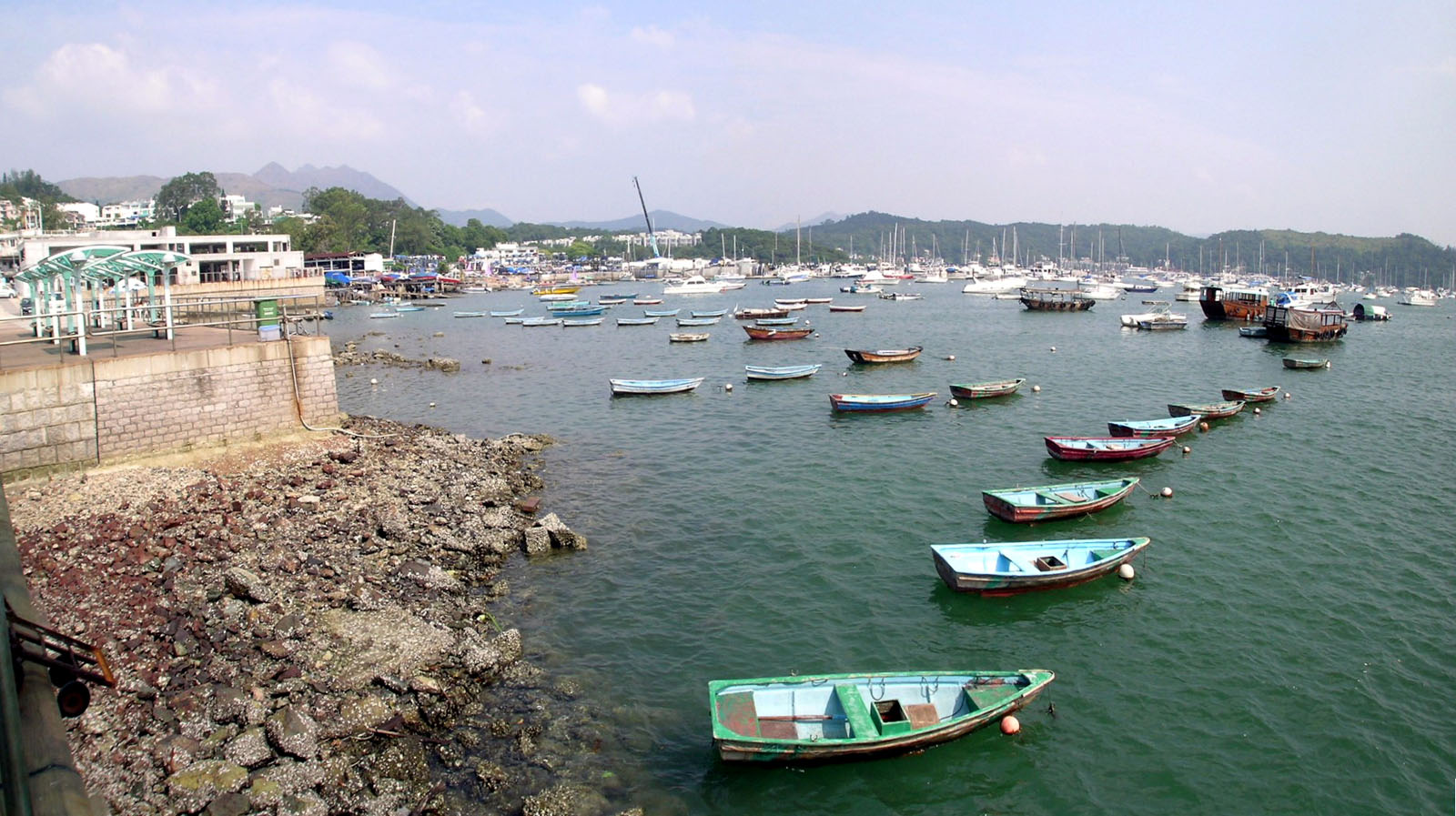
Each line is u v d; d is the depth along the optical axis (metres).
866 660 25.84
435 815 18.91
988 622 28.12
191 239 131.50
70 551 27.33
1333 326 94.44
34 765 7.53
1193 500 39.50
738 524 36.84
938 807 19.98
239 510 32.19
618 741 21.84
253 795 18.16
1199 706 23.70
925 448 48.62
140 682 21.14
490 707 23.06
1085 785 20.70
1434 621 28.11
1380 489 41.16
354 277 183.50
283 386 41.19
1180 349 90.56
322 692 21.98
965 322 123.69
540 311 145.88
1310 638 27.16
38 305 47.19
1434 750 21.94
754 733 21.34
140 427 35.91
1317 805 20.09
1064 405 60.44
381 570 29.27
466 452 45.81
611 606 29.14
